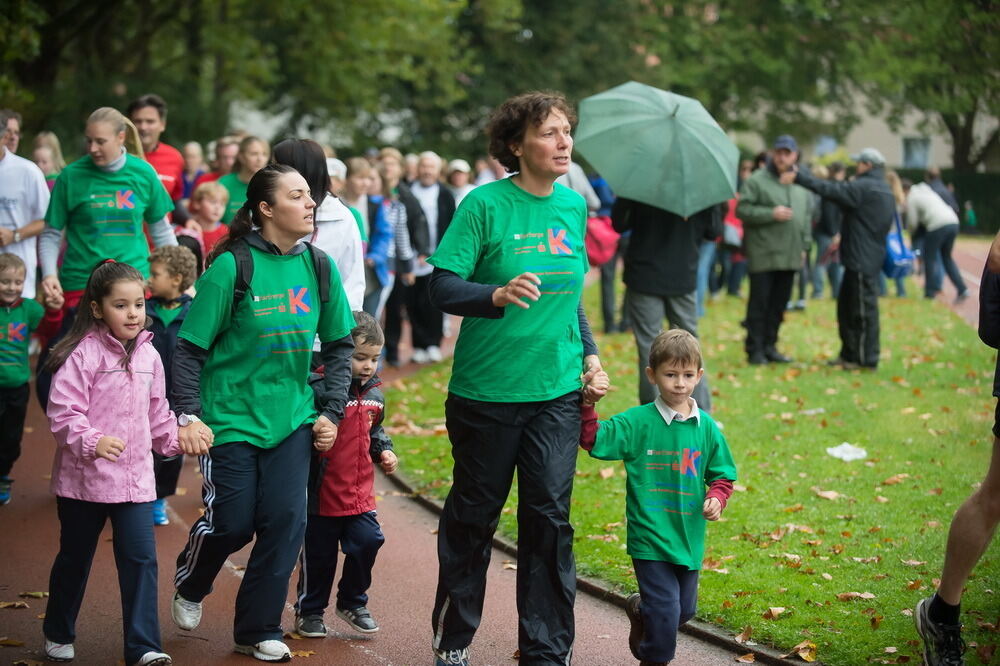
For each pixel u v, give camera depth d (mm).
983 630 5461
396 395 11781
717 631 5559
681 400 5008
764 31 39500
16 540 7098
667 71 39406
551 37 38281
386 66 29891
